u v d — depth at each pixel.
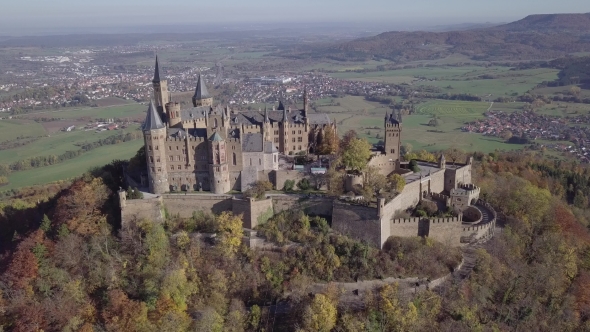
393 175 159.25
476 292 131.75
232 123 192.62
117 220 155.25
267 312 129.00
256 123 193.75
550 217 173.00
